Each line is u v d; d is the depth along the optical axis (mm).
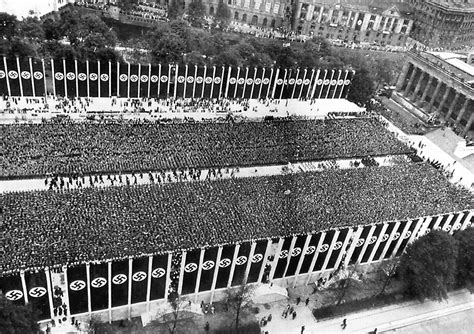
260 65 179000
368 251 116250
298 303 105375
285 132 155875
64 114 144375
